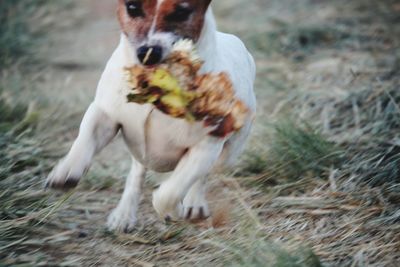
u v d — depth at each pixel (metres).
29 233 7.02
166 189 6.40
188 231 7.28
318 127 9.23
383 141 8.70
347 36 12.73
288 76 11.35
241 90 7.00
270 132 9.07
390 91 9.85
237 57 7.18
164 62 6.12
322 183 8.09
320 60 11.86
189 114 6.17
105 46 14.11
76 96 11.18
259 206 7.75
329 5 14.42
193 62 6.08
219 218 7.34
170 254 6.81
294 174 8.35
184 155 6.54
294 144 8.59
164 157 6.70
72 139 9.76
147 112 6.34
